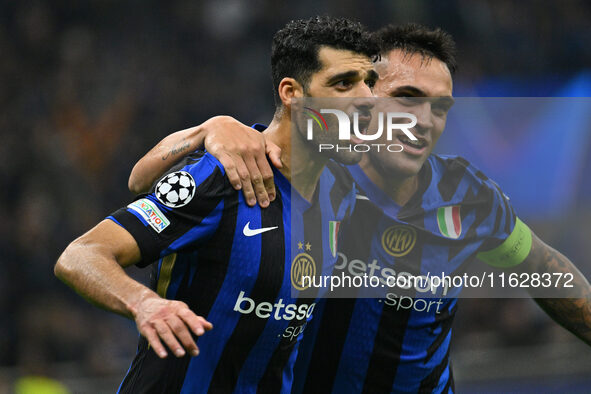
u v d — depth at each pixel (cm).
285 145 834
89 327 2897
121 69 3656
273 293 818
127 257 764
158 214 774
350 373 988
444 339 1037
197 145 846
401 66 942
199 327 670
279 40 838
